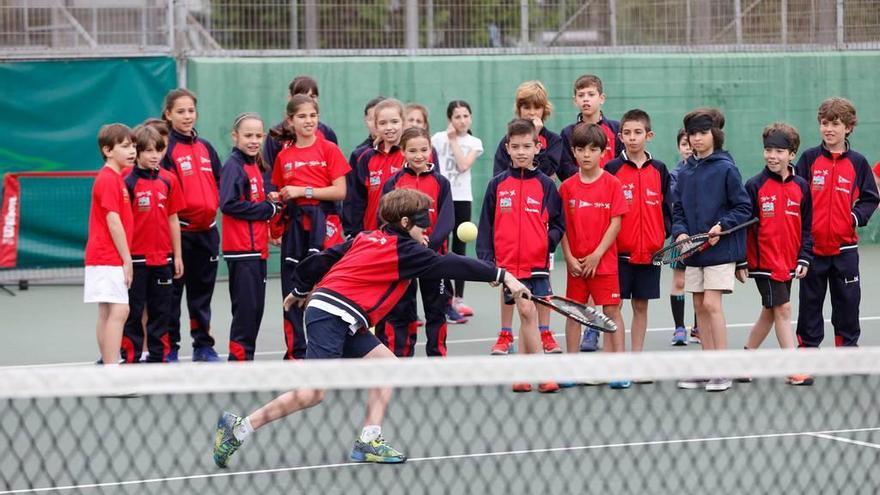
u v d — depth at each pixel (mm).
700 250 13883
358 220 15641
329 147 15148
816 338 14938
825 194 14703
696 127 14016
